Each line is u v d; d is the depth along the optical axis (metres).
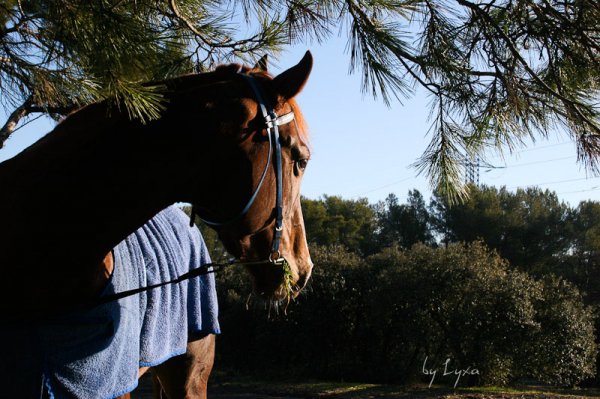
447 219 39.00
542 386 18.38
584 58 2.38
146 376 19.12
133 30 2.02
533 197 37.00
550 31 2.38
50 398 1.85
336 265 19.28
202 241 3.17
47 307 1.90
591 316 17.45
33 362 1.85
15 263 1.84
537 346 15.96
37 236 1.85
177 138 1.91
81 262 1.90
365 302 18.41
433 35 2.54
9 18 2.11
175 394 3.04
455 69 2.51
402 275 17.20
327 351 18.73
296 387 16.80
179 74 2.65
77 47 1.98
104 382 2.00
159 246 2.63
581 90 2.49
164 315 2.52
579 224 36.28
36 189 1.87
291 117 2.06
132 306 2.21
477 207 35.59
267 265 2.11
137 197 1.91
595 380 19.52
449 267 16.77
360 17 2.54
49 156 1.92
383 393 15.30
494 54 2.47
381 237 45.41
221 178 1.94
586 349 16.91
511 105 2.45
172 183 1.93
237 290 21.11
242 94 1.98
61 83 2.04
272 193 1.99
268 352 18.95
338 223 43.69
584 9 2.35
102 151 1.90
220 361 20.61
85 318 1.95
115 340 2.04
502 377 16.34
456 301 16.64
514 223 34.91
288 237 2.12
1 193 1.89
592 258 35.72
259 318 19.06
